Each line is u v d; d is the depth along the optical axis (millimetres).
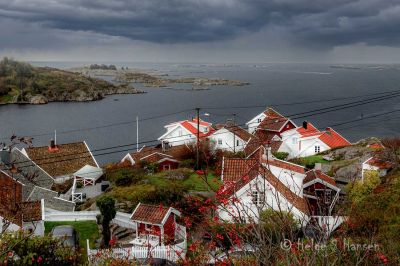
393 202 23484
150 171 53719
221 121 131000
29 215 30266
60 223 36688
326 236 10797
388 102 157375
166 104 185000
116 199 39312
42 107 183000
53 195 44625
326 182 36531
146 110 167125
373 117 127938
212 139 64875
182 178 44719
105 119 146625
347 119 127938
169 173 46438
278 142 65875
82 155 60344
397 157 43094
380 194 25031
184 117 145500
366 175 35156
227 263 11852
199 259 14648
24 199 42281
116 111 166750
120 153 98500
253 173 22781
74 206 43125
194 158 55844
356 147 59062
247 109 162750
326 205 15664
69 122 142125
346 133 107250
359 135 104562
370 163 43219
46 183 53906
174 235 26969
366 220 19703
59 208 41719
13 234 17672
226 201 13477
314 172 39375
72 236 30562
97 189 50875
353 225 14805
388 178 36781
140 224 30984
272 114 80875
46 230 34844
